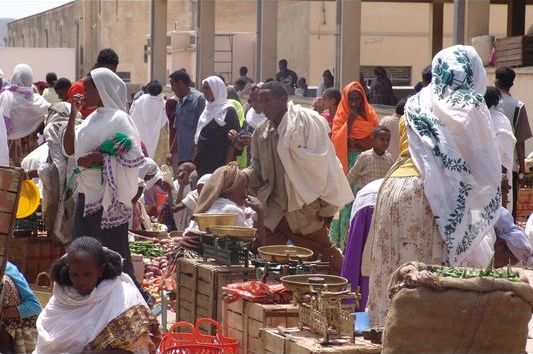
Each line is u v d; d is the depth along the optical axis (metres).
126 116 13.10
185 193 20.84
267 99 13.69
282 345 9.34
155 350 9.05
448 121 9.88
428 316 8.49
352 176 17.45
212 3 42.44
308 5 50.72
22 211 14.18
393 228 9.97
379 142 17.27
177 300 12.52
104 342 8.76
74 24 69.19
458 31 29.80
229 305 10.92
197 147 22.16
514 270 8.84
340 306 9.38
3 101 22.22
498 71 19.83
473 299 8.41
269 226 13.89
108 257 8.91
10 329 10.23
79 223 13.13
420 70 54.72
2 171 10.04
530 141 25.89
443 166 9.80
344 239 17.67
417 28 54.66
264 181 13.93
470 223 9.73
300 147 13.66
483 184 9.84
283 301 10.55
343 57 31.73
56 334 8.80
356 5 31.64
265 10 37.81
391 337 8.61
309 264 11.50
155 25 47.75
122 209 13.02
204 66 42.50
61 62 53.75
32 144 22.69
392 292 8.76
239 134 18.34
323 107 21.66
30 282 15.13
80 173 13.03
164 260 15.84
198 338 10.51
